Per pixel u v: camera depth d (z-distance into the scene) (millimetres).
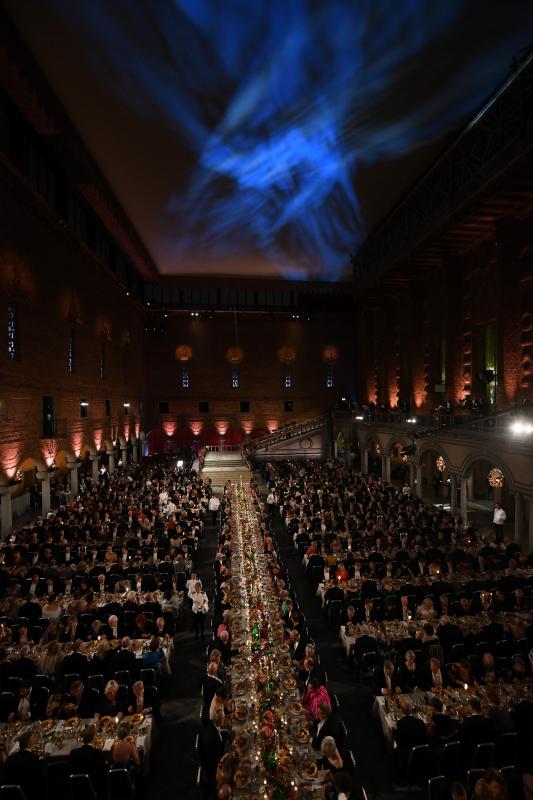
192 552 15109
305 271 39469
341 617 10445
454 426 20109
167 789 6879
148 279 39531
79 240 24000
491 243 23500
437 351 28859
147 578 11750
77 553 13906
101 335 29156
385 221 29172
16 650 8859
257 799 4867
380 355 36594
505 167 17031
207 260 36562
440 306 28031
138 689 7254
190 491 21922
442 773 6273
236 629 8578
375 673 8141
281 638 8016
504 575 12188
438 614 10227
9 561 13133
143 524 16750
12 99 16406
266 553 12750
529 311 20609
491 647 8578
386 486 24469
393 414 28516
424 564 12531
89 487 25672
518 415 17641
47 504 20859
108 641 8828
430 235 23578
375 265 31328
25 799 5559
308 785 5305
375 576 12297
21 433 18609
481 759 6211
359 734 7949
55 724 6875
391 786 6832
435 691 7367
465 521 19391
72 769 5898
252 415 44188
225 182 23938
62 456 28062
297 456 38750
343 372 45062
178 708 8695
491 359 24078
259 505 18031
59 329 22484
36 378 19922
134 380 38969
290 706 6559
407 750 6703
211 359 43938
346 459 35562
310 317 43969
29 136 19062
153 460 38969
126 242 29922
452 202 21156
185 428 43625
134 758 6145
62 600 10789
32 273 19328
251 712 6422
